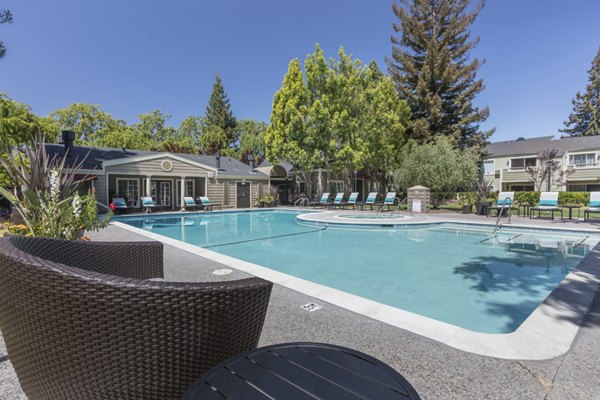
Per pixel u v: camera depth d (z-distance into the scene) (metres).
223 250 7.04
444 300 3.83
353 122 18.62
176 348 1.25
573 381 1.72
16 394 1.67
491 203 12.86
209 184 18.80
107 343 1.19
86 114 28.23
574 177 24.59
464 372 1.81
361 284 4.49
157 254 2.62
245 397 0.98
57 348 1.21
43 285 1.18
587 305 2.75
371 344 2.15
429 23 24.88
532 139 29.50
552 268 5.24
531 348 2.06
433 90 24.83
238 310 1.39
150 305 1.18
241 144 41.00
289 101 18.19
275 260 6.03
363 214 13.34
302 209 17.53
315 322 2.51
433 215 12.84
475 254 6.39
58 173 4.70
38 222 4.33
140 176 17.38
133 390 1.24
